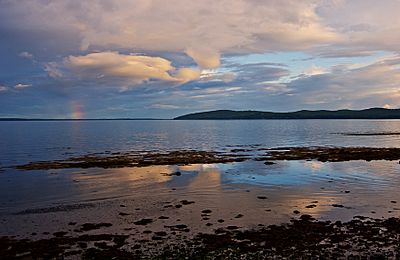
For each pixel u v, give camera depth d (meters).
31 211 25.83
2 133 147.12
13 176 40.81
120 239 19.75
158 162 52.34
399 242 18.70
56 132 158.62
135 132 158.88
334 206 26.38
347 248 17.91
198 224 22.42
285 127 197.88
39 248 18.56
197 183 35.91
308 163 50.50
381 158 54.91
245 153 64.75
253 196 29.89
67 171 44.50
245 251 17.62
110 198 29.67
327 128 180.00
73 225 22.56
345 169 44.44
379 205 26.56
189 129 187.88
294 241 19.05
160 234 20.52
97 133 149.62
